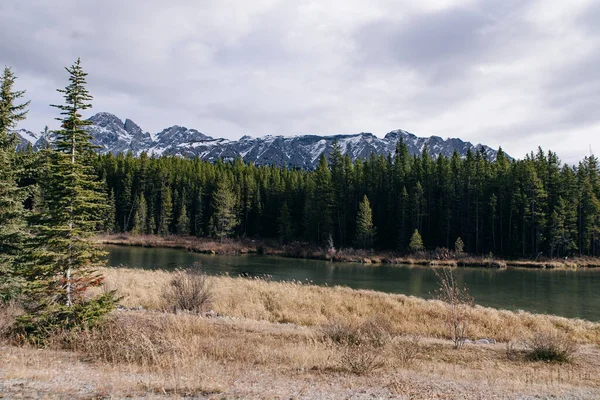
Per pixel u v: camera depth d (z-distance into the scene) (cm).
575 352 1499
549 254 6725
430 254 6900
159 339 1217
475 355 1352
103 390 731
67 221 1267
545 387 945
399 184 8425
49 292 1222
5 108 1548
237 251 7275
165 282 2541
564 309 2817
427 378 979
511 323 1972
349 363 1030
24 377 796
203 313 1856
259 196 9912
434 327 1858
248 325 1647
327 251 7025
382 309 2186
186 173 10981
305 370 997
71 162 1258
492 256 6712
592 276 4753
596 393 913
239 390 780
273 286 2634
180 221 9312
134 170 10312
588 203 6919
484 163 8119
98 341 1153
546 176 7469
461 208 7706
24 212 1496
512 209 6956
